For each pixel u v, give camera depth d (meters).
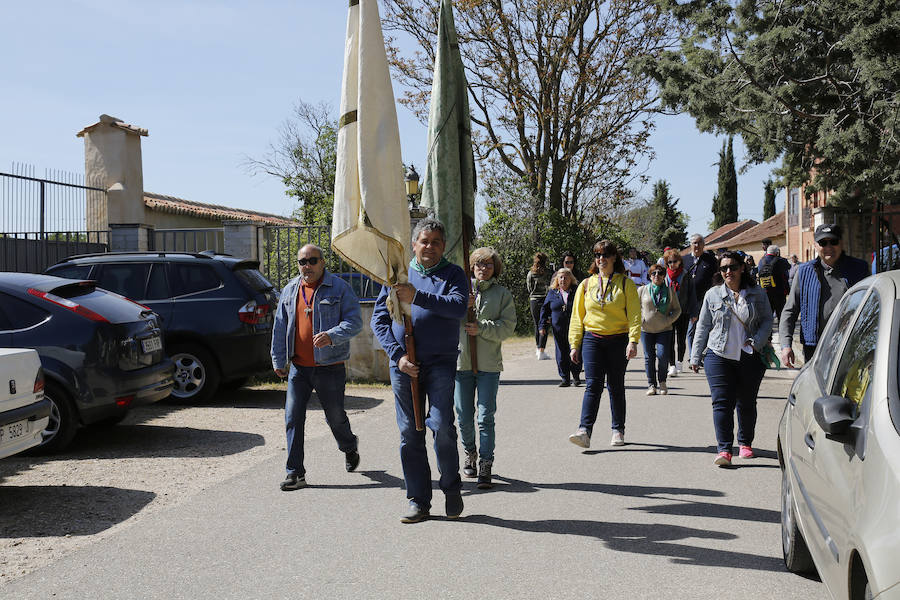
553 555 4.96
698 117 19.08
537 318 16.89
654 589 4.39
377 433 9.02
